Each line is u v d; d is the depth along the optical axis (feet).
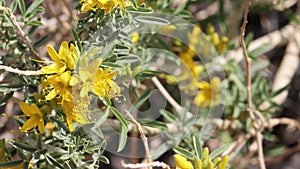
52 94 1.20
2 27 1.44
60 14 1.91
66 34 1.86
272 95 1.94
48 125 1.44
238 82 1.93
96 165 1.34
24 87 1.36
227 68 1.92
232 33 2.06
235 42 2.07
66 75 1.19
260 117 1.72
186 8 1.96
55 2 1.85
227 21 2.10
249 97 1.66
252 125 1.74
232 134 1.96
